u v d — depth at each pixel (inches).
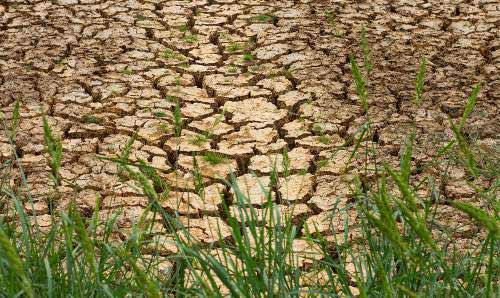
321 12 304.3
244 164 207.8
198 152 210.4
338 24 293.1
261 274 113.0
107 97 238.5
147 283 82.0
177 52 271.4
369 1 315.3
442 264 111.3
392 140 214.5
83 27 287.3
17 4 305.6
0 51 266.4
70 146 210.5
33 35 279.4
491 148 204.5
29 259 116.3
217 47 276.1
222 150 211.6
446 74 255.8
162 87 246.4
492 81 251.6
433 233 167.6
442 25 293.0
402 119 227.0
